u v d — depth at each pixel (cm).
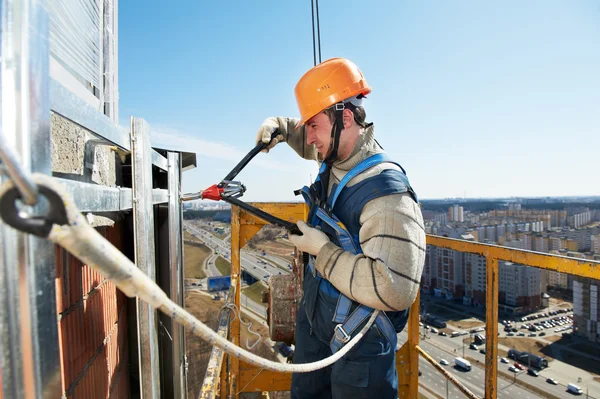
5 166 33
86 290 106
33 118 50
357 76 144
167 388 158
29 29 50
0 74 47
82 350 101
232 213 273
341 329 132
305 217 280
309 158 203
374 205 122
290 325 246
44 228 38
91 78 128
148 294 48
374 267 117
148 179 115
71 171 93
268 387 267
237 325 268
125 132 102
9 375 46
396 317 141
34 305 49
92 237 41
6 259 45
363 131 144
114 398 133
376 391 132
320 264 132
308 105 143
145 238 108
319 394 166
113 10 158
